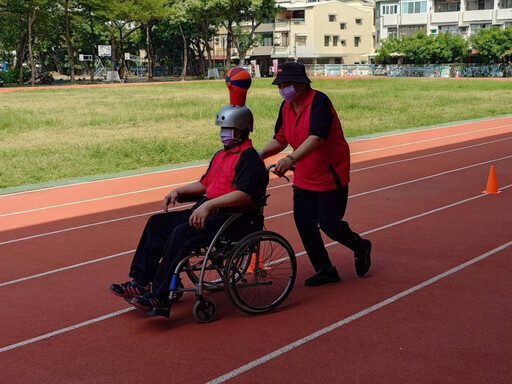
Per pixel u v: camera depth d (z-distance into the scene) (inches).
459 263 255.9
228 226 195.3
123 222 346.9
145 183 472.7
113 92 1663.4
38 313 211.5
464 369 162.9
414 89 1611.7
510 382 155.9
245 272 207.0
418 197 393.1
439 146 638.5
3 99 1412.4
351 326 193.0
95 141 700.0
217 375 162.6
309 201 222.5
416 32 2682.1
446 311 203.6
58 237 316.2
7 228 338.3
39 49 3169.3
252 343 182.4
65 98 1430.9
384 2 2903.5
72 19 2559.1
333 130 214.1
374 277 240.5
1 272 259.3
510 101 1198.3
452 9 2743.6
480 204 369.4
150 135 753.6
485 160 542.0
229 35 2613.2
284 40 3216.0
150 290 199.2
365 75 2810.0
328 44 3228.3
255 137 710.5
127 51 3449.8
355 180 458.3
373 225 323.6
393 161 547.5
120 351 179.0
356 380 158.1
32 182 480.4
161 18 2534.5
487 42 2420.0
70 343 185.8
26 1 2235.5
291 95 207.0
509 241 287.7
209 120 920.9
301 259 268.7
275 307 207.9
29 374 166.1
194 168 542.9
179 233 190.5
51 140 716.7
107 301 221.9
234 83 194.2
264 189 199.3
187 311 209.9
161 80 2802.7
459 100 1221.1
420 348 175.9
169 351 178.1
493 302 211.3
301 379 159.2
